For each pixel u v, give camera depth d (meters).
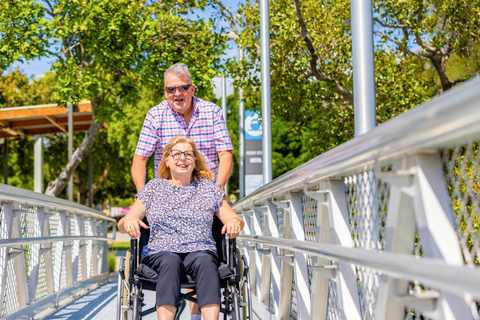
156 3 14.34
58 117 16.58
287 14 13.45
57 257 7.52
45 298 6.59
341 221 3.21
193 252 3.88
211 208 4.04
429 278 1.52
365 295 2.97
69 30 13.01
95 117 14.05
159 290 3.50
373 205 2.65
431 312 1.97
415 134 1.78
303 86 14.02
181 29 14.33
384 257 1.86
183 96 4.66
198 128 4.89
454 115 1.48
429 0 12.20
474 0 11.87
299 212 4.43
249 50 14.50
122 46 13.48
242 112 17.47
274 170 41.03
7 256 5.07
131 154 29.70
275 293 5.45
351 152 2.43
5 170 18.88
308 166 3.31
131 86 14.11
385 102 13.44
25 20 13.29
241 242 8.31
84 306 7.80
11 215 5.06
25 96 28.50
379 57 13.46
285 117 15.12
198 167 4.21
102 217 11.04
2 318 4.83
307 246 2.98
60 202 6.90
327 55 13.67
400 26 12.84
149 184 4.11
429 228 1.91
